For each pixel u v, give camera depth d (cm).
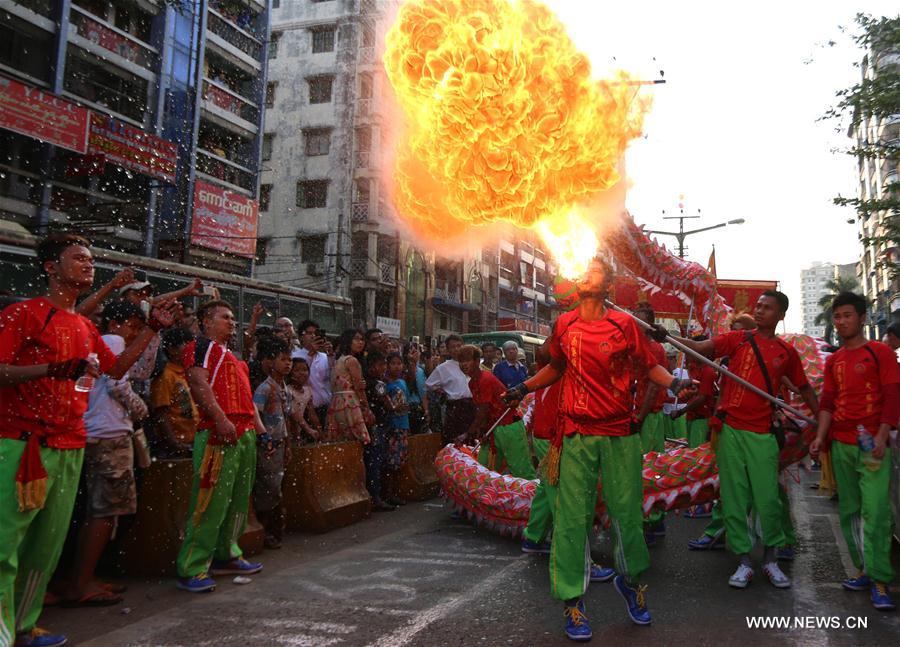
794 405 503
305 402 646
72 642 333
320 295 1689
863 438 395
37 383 308
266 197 3512
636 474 348
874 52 1353
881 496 384
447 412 784
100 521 397
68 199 1908
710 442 460
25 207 1798
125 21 2217
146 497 457
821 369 523
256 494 523
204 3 2444
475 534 589
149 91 2250
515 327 4428
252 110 2820
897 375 392
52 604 388
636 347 348
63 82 1967
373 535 588
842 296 420
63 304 332
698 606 385
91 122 1853
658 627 349
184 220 2345
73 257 329
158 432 496
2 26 1811
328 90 3509
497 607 382
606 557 504
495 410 666
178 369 503
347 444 653
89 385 307
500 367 784
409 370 870
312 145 3497
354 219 3391
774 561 433
